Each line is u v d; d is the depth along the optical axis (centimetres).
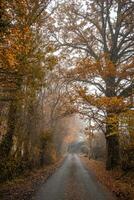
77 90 1862
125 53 2733
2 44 1060
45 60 1153
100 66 1948
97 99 1773
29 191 1634
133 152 2331
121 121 1712
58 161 5588
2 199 1320
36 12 1310
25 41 1070
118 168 2650
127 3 2505
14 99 1323
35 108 2777
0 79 1159
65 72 2472
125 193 1622
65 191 1742
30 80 1192
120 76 1972
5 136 1894
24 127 2506
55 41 2675
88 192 1739
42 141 3525
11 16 1045
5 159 1834
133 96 1886
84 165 4650
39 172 2909
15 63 1083
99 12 2788
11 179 1942
